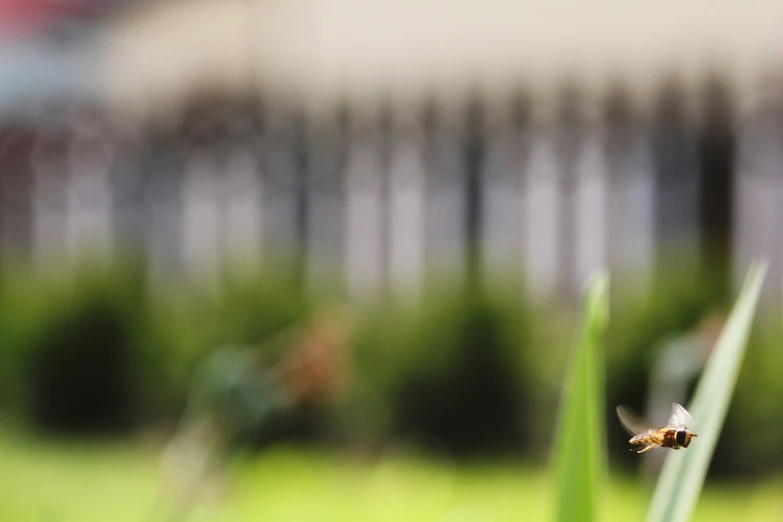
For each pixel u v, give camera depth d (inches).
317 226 605.9
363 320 456.4
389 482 378.0
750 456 370.0
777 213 484.4
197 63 673.6
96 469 396.8
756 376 369.1
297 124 622.2
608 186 533.0
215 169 643.5
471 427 439.5
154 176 668.7
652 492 109.7
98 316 504.4
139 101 693.3
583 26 540.1
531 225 551.2
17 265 611.2
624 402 385.7
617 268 514.3
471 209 565.0
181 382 476.1
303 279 499.5
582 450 51.5
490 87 567.2
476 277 450.6
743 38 492.4
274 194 621.0
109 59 723.4
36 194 709.3
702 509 335.6
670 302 384.2
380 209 588.7
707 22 502.9
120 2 740.7
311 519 308.3
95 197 689.0
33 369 510.0
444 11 587.5
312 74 630.5
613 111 533.6
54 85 721.0
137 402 502.0
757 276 51.8
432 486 374.0
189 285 610.5
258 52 655.1
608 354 389.1
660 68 517.7
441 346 440.5
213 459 120.0
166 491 121.6
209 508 122.3
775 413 364.5
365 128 596.7
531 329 445.1
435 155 574.6
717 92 504.4
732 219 498.0
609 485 355.9
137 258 522.6
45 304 515.8
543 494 359.6
